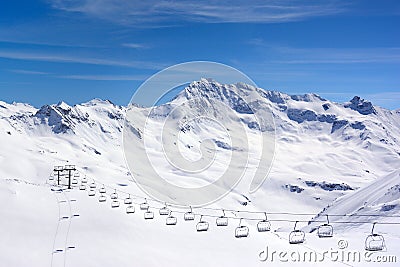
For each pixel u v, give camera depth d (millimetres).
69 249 35188
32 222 43156
